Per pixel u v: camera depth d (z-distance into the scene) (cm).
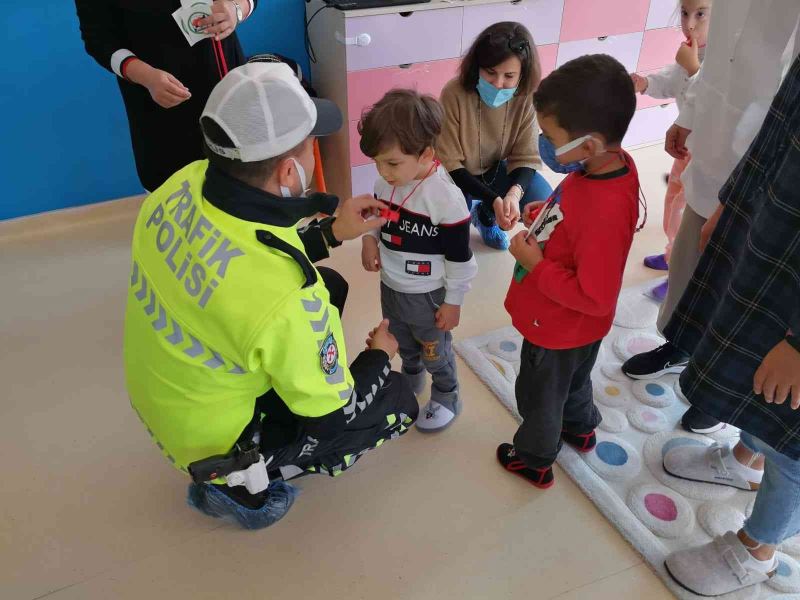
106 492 161
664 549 145
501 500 158
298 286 102
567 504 157
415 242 142
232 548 149
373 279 238
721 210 140
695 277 136
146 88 200
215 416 115
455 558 145
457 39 253
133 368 115
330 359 110
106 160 266
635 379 191
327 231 139
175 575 143
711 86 151
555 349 131
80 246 258
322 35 253
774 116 110
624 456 168
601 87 107
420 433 175
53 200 266
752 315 105
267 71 99
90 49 194
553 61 278
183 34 192
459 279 145
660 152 326
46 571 144
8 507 157
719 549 135
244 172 99
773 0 129
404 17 240
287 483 159
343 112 256
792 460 112
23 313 221
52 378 196
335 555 147
